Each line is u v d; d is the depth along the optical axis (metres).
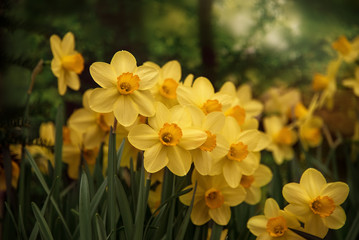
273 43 1.72
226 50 1.67
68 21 1.67
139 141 0.64
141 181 0.63
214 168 0.69
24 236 0.67
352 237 0.76
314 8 1.67
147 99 0.65
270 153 1.28
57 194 0.73
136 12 1.76
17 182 0.79
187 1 1.92
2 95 1.10
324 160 1.24
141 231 0.62
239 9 1.77
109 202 0.64
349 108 1.22
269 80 1.63
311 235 0.65
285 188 0.67
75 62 0.82
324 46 1.63
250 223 0.69
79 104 1.31
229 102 0.73
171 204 0.66
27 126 0.81
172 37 1.80
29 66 0.91
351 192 0.90
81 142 0.83
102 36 1.58
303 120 1.23
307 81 1.63
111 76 0.65
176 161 0.64
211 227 0.74
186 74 1.19
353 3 1.68
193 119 0.67
